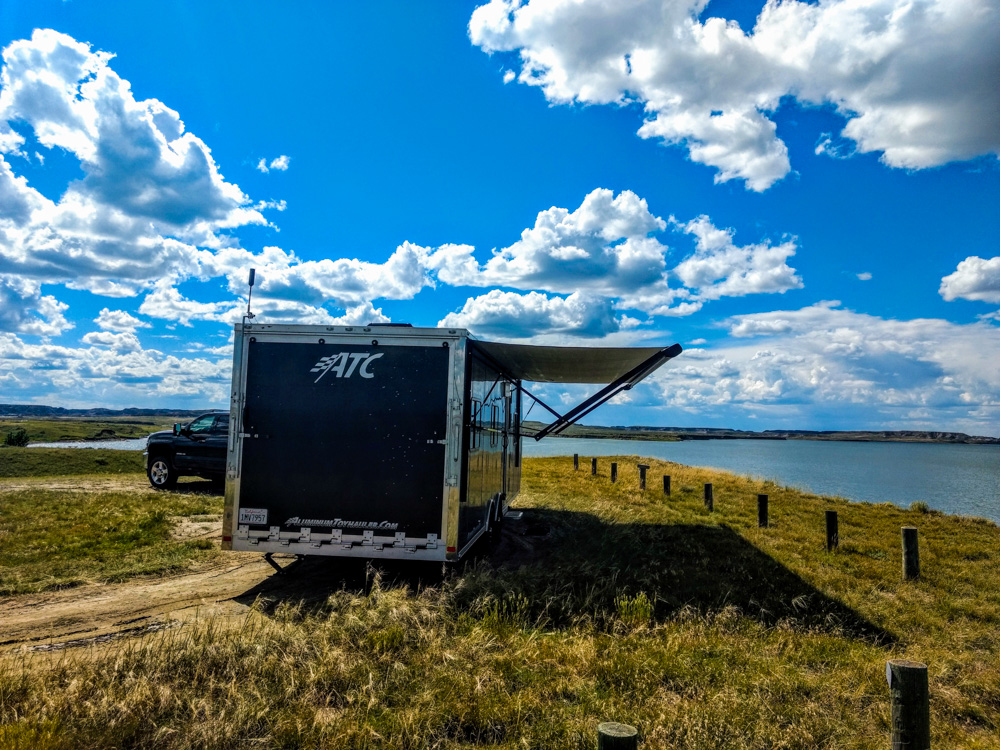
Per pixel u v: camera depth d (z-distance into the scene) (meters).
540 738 3.56
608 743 2.58
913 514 13.98
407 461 6.62
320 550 6.61
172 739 3.44
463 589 6.20
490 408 8.69
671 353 9.05
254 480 6.70
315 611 5.84
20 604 6.16
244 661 4.28
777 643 5.32
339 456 6.66
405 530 6.56
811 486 31.61
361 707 3.86
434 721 3.66
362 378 6.74
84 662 4.29
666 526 10.91
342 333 6.79
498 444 9.63
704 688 4.26
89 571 7.26
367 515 6.60
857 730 3.82
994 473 51.31
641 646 5.03
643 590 6.57
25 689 3.85
